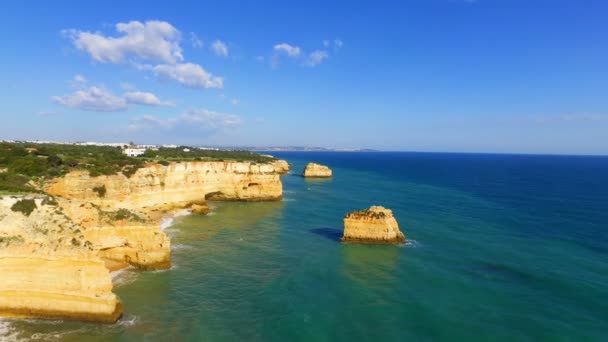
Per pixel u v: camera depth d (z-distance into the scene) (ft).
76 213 129.29
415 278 134.41
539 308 111.24
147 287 122.01
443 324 101.81
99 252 134.62
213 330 96.68
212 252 162.09
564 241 181.98
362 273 139.03
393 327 100.12
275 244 176.24
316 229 207.72
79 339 90.17
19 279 97.76
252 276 134.72
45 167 185.57
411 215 244.22
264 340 92.79
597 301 115.44
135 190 227.20
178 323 99.66
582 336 95.61
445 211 259.60
